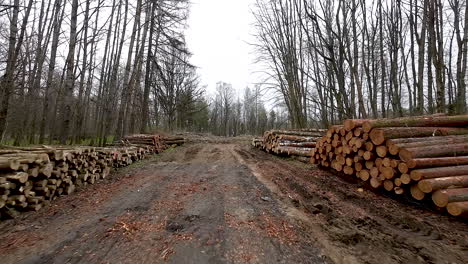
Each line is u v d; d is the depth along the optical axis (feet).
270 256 9.82
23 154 15.48
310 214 14.10
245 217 13.53
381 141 16.81
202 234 11.57
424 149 15.46
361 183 19.67
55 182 16.53
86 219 13.43
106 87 61.16
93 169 21.49
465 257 9.82
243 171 25.67
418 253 10.11
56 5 43.57
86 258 9.71
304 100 67.97
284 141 35.88
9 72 30.19
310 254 10.00
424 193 14.11
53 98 80.48
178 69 85.51
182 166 29.07
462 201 12.75
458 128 19.26
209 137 80.28
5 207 13.26
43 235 11.60
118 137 46.96
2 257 9.79
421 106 39.42
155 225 12.56
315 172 24.06
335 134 21.84
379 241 11.04
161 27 55.93
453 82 64.08
